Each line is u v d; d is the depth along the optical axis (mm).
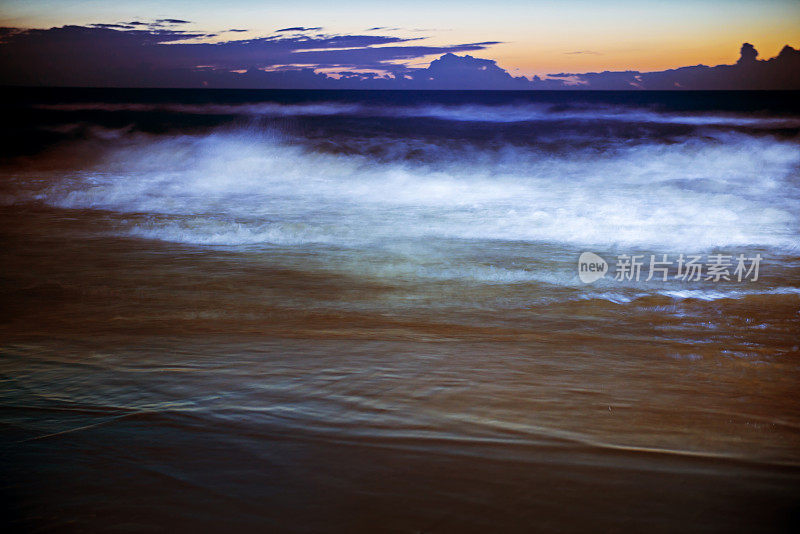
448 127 32031
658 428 2299
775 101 66875
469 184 14602
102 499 1668
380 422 2293
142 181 14969
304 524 1540
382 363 3221
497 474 1844
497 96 122188
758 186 13859
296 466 1887
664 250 7988
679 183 14375
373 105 59750
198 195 13016
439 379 2916
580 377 3039
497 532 1503
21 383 2801
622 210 10945
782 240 8555
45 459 1935
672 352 3748
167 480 1784
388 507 1627
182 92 127438
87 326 4324
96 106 57062
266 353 3428
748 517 1602
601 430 2258
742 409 2580
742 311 5160
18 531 1500
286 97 96125
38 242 8258
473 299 5559
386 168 17344
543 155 20219
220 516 1579
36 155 20172
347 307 5184
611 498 1695
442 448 2045
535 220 10078
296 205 11766
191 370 3041
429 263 7180
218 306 5184
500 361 3334
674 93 129500
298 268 6879
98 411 2406
